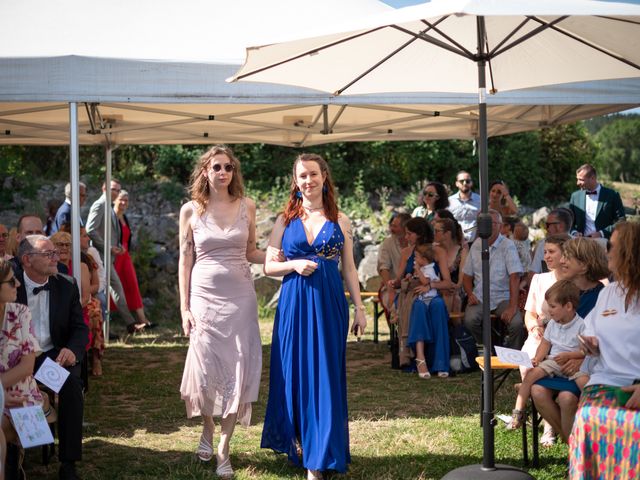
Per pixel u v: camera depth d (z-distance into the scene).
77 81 5.83
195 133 9.72
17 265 5.25
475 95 6.24
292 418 4.76
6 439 4.25
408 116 8.80
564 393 4.51
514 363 4.49
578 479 3.93
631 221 4.20
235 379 4.83
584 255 4.86
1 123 8.48
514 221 8.55
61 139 9.91
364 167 15.93
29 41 6.20
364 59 4.82
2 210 14.45
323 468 4.55
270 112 8.31
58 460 5.04
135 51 6.03
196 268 4.91
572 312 4.69
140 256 12.76
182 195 15.23
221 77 5.95
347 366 8.45
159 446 5.50
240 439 5.64
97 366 8.02
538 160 16.62
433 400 6.74
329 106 8.38
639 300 4.10
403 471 4.84
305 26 6.90
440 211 8.71
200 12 6.95
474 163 16.17
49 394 5.10
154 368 8.48
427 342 7.89
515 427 4.84
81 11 6.82
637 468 3.79
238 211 4.92
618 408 3.92
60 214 9.86
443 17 4.30
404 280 8.09
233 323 4.86
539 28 4.18
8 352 4.28
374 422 6.02
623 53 4.56
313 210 4.88
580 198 9.20
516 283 7.51
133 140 10.22
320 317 4.72
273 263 4.83
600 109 8.35
